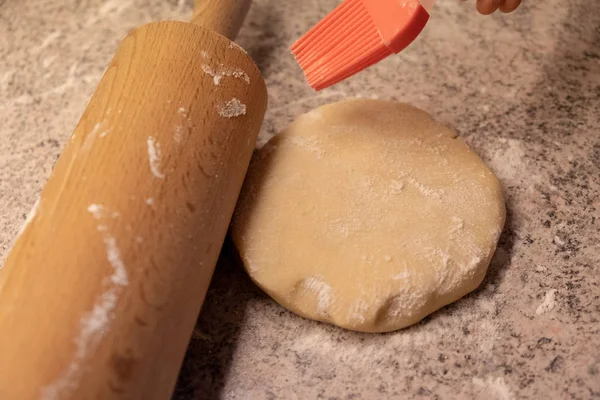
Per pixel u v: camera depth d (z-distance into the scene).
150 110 0.29
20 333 0.25
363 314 0.29
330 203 0.31
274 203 0.32
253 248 0.31
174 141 0.29
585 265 0.32
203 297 0.29
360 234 0.30
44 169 0.37
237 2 0.36
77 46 0.43
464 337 0.30
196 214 0.28
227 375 0.30
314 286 0.30
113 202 0.27
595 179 0.35
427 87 0.39
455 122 0.37
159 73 0.30
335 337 0.31
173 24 0.32
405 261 0.30
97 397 0.24
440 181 0.32
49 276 0.25
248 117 0.32
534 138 0.36
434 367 0.30
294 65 0.41
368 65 0.32
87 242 0.26
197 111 0.30
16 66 0.42
